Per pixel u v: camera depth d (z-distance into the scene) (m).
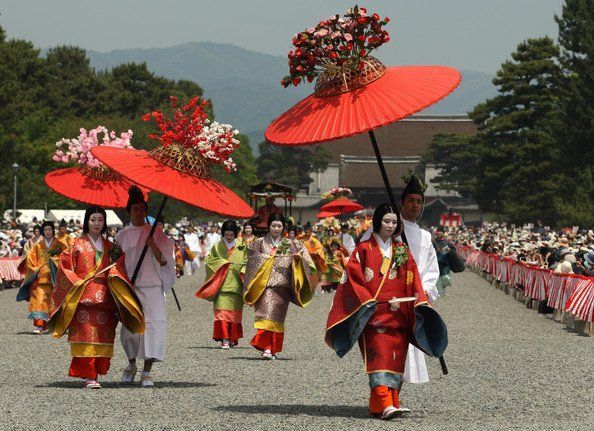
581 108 80.56
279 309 17.33
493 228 96.06
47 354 17.59
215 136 13.03
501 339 21.47
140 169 12.70
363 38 10.63
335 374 15.02
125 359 16.97
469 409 11.55
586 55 80.44
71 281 12.77
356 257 10.67
